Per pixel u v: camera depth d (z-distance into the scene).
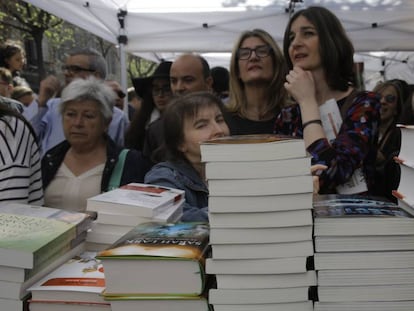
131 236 0.86
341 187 1.38
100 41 12.42
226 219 0.75
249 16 4.40
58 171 1.75
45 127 2.76
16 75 3.82
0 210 1.03
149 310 0.77
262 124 2.01
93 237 1.04
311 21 1.52
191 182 1.33
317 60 1.52
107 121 1.77
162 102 2.60
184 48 4.70
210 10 4.38
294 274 0.76
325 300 0.76
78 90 1.68
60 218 0.97
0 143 1.29
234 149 0.73
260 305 0.77
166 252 0.76
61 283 0.82
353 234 0.74
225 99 2.94
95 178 1.72
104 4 4.13
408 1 4.15
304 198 0.73
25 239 0.82
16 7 9.35
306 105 1.44
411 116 2.48
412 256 0.75
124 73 4.81
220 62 8.45
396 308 0.76
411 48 4.46
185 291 0.76
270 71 2.00
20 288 0.78
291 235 0.75
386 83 3.09
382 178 1.62
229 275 0.76
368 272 0.76
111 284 0.77
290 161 0.73
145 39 4.67
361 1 4.18
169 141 1.38
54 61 12.88
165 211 1.08
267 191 0.73
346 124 1.39
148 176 1.38
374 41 4.50
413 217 0.75
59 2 3.60
